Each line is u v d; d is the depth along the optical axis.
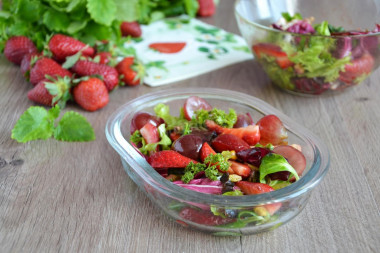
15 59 0.66
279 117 0.47
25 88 0.62
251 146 0.45
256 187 0.39
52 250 0.40
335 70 0.57
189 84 0.63
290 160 0.42
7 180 0.47
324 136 0.54
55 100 0.56
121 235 0.41
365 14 0.64
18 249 0.40
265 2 0.68
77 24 0.65
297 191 0.38
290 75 0.59
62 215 0.43
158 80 0.64
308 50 0.55
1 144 0.52
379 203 0.45
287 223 0.43
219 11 0.88
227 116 0.46
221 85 0.63
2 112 0.57
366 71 0.57
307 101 0.61
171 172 0.43
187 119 0.48
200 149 0.43
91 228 0.42
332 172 0.49
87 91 0.56
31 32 0.67
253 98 0.49
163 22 0.82
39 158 0.50
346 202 0.45
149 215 0.43
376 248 0.40
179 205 0.39
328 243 0.41
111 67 0.60
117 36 0.69
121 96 0.61
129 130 0.48
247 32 0.60
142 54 0.70
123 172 0.48
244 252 0.40
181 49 0.72
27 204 0.44
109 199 0.45
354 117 0.58
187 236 0.41
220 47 0.73
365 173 0.49
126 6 0.70
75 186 0.46
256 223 0.39
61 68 0.59
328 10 0.67
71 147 0.52
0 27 0.67
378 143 0.53
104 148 0.52
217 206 0.38
